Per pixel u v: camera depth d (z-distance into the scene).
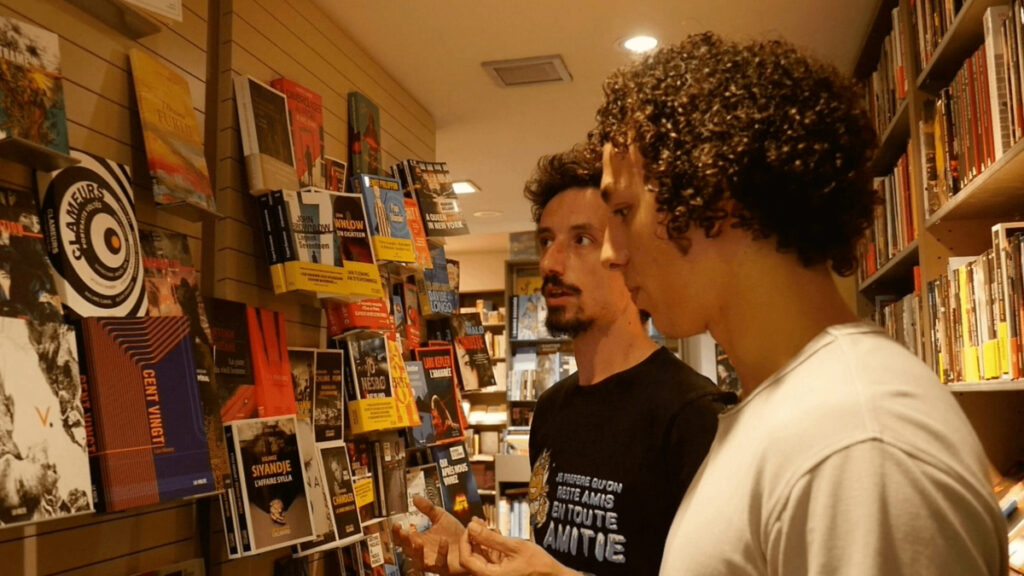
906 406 0.63
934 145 2.39
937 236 2.46
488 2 2.96
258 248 2.46
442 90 3.77
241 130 2.36
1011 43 1.71
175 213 2.04
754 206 0.75
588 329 1.71
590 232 1.74
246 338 2.25
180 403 1.79
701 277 0.80
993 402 2.32
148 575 1.90
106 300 1.71
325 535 2.38
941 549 0.58
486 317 7.91
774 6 3.01
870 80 3.35
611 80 0.91
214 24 2.43
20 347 1.45
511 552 1.15
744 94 0.77
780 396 0.72
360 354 2.79
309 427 2.45
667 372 1.61
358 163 3.06
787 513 0.64
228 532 2.02
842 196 0.76
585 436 1.66
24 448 1.41
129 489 1.62
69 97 1.82
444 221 3.35
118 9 1.92
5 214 1.51
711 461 0.80
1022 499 2.01
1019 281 1.74
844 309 0.78
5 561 1.58
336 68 3.08
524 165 5.07
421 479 3.16
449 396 3.36
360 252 2.58
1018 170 1.77
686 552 0.74
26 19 1.71
